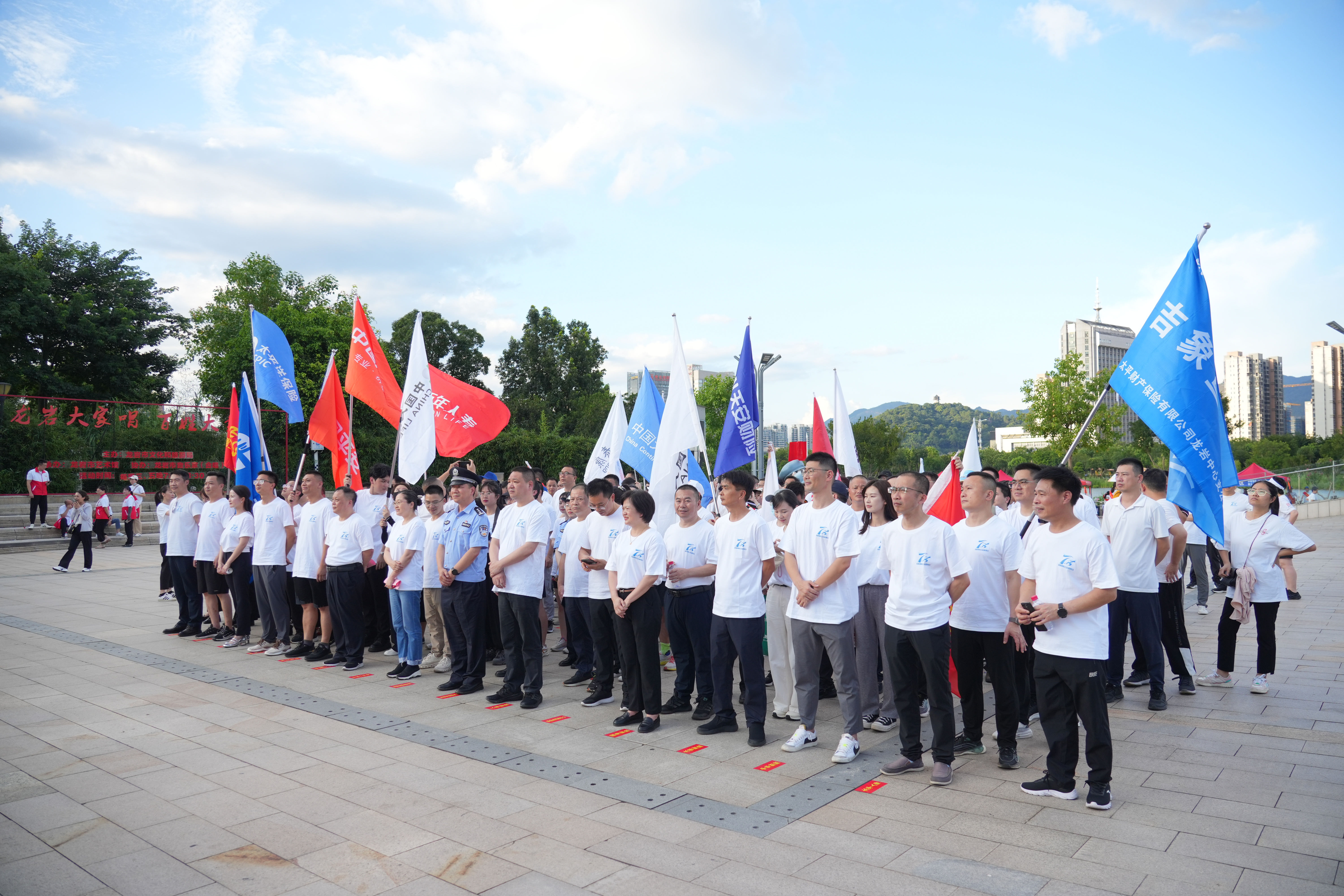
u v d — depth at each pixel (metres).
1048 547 4.70
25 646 9.61
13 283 31.08
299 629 10.33
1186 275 6.85
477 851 4.12
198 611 10.32
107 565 18.55
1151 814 4.46
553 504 10.05
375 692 7.48
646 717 6.26
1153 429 6.89
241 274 36.72
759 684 5.89
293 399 10.74
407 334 49.56
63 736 6.11
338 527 8.40
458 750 5.77
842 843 4.17
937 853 4.04
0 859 4.06
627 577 6.35
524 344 59.16
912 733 5.20
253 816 4.59
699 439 8.42
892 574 5.29
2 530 22.08
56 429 27.73
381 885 3.77
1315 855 3.91
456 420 9.62
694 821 4.49
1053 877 3.75
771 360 18.83
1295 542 6.83
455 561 7.46
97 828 4.43
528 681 6.96
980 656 5.54
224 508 9.98
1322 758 5.34
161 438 29.27
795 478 7.78
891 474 10.90
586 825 4.44
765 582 6.00
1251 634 9.69
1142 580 6.60
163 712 6.76
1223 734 5.88
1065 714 4.67
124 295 37.16
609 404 55.09
